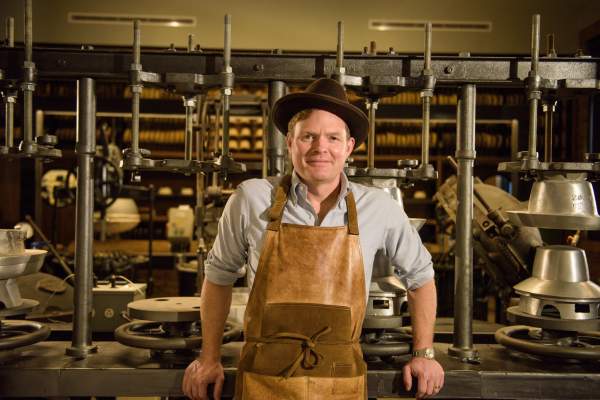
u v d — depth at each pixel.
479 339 2.58
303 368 1.73
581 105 6.37
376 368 2.10
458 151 2.28
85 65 2.22
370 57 2.30
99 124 6.92
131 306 2.20
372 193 1.92
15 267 2.09
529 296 2.24
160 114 4.82
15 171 6.96
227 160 2.20
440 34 7.05
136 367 2.06
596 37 6.55
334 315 1.75
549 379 2.07
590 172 2.25
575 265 2.18
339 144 1.77
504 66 2.29
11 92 2.30
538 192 2.25
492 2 7.00
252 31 7.02
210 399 1.95
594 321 2.11
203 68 2.27
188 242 6.12
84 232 2.21
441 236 5.65
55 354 2.23
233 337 2.19
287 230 1.78
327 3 7.03
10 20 2.33
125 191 5.23
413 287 1.99
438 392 2.05
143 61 2.26
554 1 6.91
